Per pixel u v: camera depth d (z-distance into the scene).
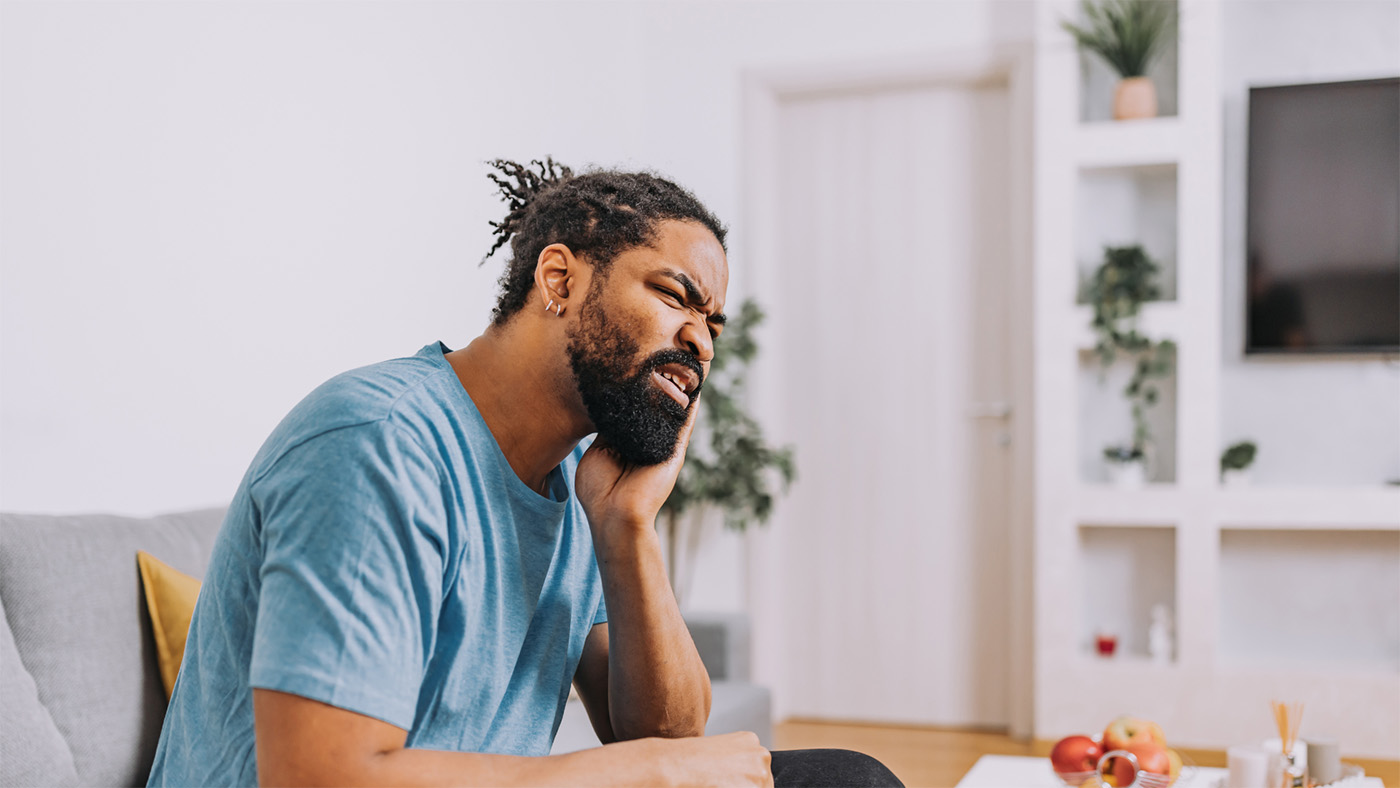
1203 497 3.35
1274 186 3.50
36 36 1.75
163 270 1.97
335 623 0.71
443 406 0.85
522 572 0.92
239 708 0.81
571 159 3.43
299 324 2.29
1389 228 3.42
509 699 0.95
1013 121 3.64
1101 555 3.62
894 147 3.86
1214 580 3.34
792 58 3.86
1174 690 3.35
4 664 1.29
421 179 2.67
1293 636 3.52
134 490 1.91
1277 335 3.50
